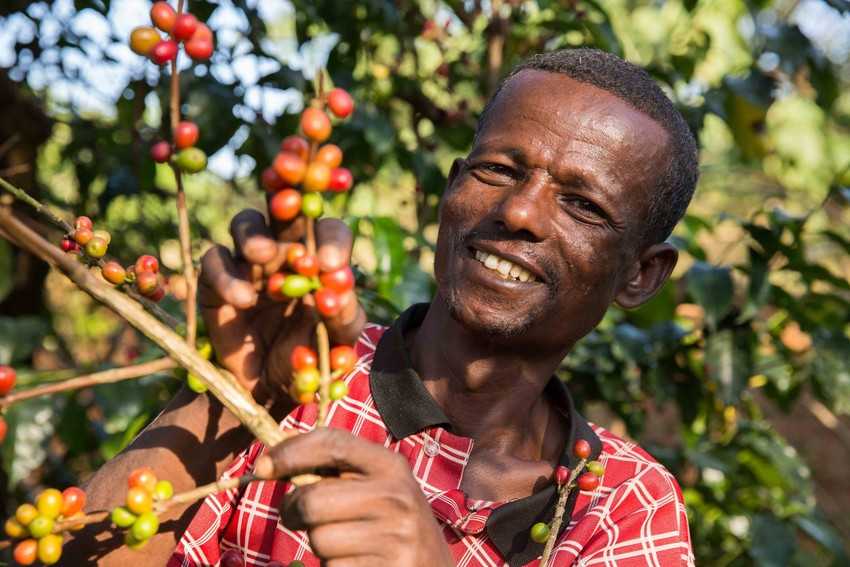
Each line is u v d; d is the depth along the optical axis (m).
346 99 0.79
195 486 0.98
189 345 0.81
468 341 1.27
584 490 1.19
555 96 1.24
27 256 2.67
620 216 1.24
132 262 2.80
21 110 2.64
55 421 1.95
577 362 2.31
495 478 1.26
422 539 0.80
